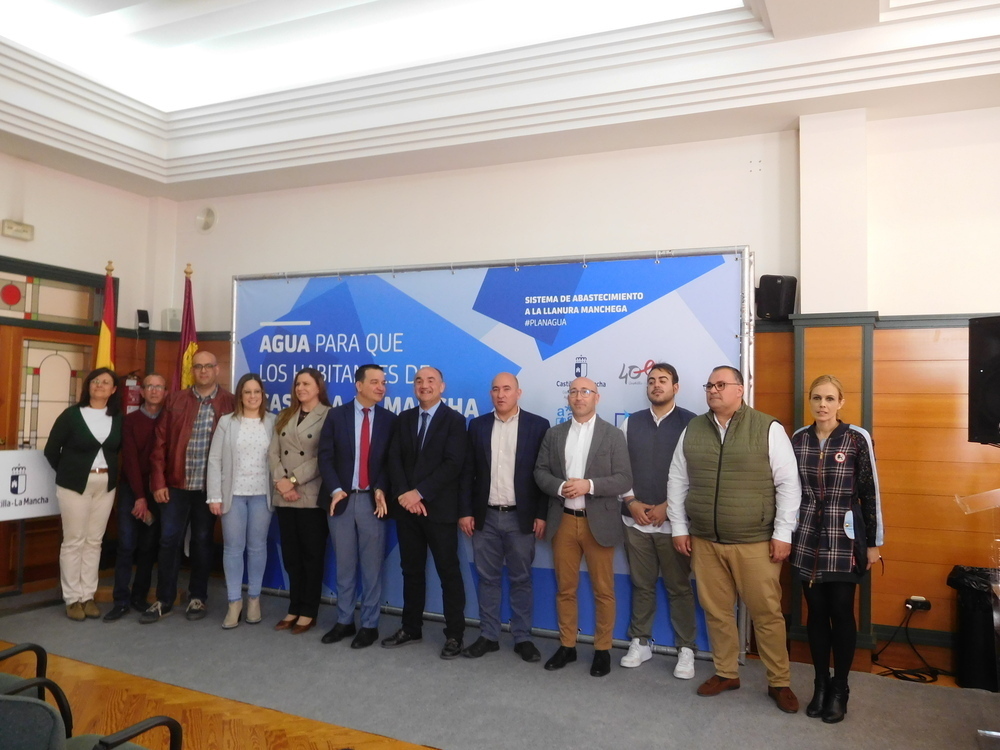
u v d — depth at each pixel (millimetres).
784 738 2971
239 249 6020
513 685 3502
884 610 4074
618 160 4832
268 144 5289
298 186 5777
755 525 3275
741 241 4512
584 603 4129
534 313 4449
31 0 4387
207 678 3545
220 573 5602
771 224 4453
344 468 4070
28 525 5211
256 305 5262
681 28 4121
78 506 4430
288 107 5191
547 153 4906
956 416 3990
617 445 3691
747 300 3992
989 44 3619
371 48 5090
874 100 4004
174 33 4773
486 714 3172
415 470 3947
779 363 4348
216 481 4301
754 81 4043
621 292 4246
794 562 3254
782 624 3309
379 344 4859
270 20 4605
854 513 3145
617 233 4812
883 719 3168
